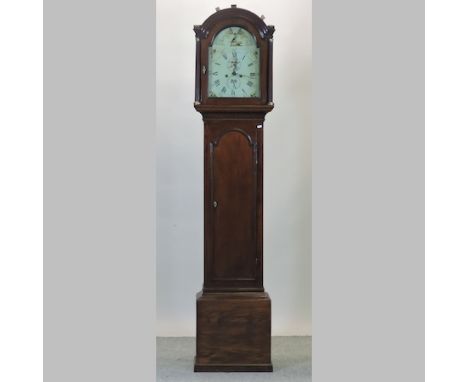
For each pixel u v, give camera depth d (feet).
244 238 17.38
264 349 17.16
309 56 21.01
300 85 21.06
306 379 16.60
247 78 17.25
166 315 21.26
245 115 17.34
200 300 17.06
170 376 16.79
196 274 21.24
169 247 21.17
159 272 21.18
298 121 21.12
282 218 21.25
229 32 17.21
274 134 21.13
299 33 20.98
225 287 17.37
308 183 21.18
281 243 21.26
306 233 21.26
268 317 17.12
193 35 20.95
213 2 20.94
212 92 17.24
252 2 20.93
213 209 17.38
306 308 21.38
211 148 17.35
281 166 21.17
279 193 21.20
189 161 21.13
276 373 17.08
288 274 21.30
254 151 17.35
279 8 20.94
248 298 17.12
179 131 21.07
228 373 17.04
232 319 17.11
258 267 17.39
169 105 21.02
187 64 20.99
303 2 20.94
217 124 17.34
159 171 21.08
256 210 17.39
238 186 17.38
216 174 17.37
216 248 17.37
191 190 21.13
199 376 16.79
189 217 21.17
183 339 20.84
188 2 20.92
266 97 17.25
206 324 17.10
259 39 17.19
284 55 21.01
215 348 17.15
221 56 17.21
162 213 21.12
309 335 21.35
